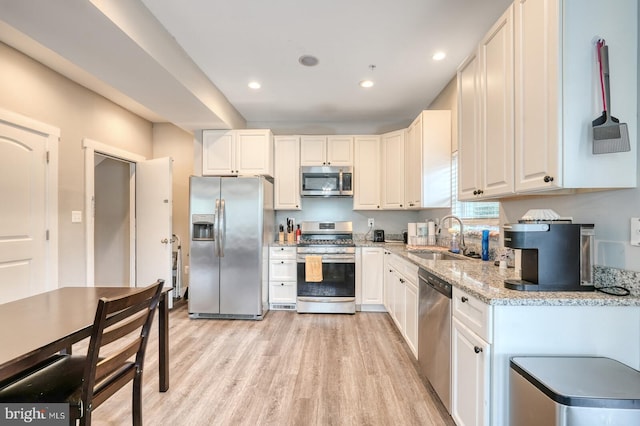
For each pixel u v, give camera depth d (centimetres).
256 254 365
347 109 407
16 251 267
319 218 458
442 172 326
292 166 428
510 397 128
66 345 124
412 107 399
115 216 446
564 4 130
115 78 249
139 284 410
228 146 400
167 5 205
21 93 269
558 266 145
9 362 103
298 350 279
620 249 141
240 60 279
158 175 404
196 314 371
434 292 198
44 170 291
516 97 157
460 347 161
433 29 233
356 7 208
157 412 191
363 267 393
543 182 139
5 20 174
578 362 125
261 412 191
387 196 410
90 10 166
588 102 131
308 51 264
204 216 367
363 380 229
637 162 133
